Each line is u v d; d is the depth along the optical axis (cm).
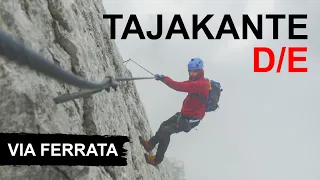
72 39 565
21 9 468
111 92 798
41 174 434
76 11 671
